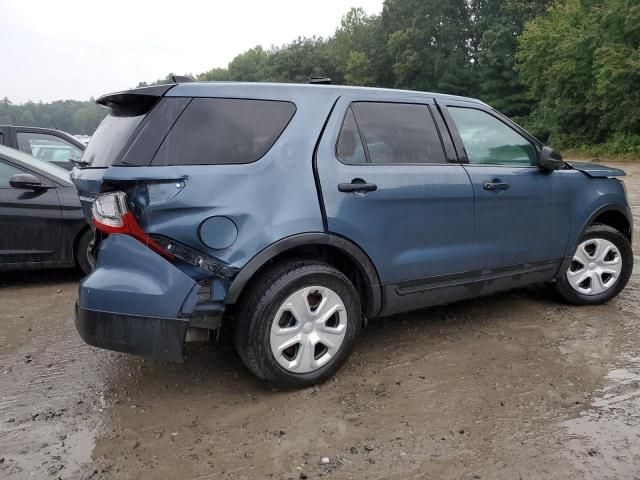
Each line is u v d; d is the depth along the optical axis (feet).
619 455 8.43
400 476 8.05
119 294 9.40
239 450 8.76
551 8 116.47
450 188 12.16
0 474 8.17
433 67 157.58
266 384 11.05
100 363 12.19
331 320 11.09
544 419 9.49
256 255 9.84
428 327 14.02
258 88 10.55
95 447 8.89
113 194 9.52
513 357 12.07
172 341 9.48
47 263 18.19
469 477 7.99
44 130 27.78
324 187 10.54
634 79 85.51
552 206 14.08
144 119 9.78
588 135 102.37
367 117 11.55
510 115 142.61
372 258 11.19
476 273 12.91
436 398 10.31
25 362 12.24
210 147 9.87
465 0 155.94
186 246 9.49
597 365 11.59
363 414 9.79
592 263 15.34
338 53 224.94
